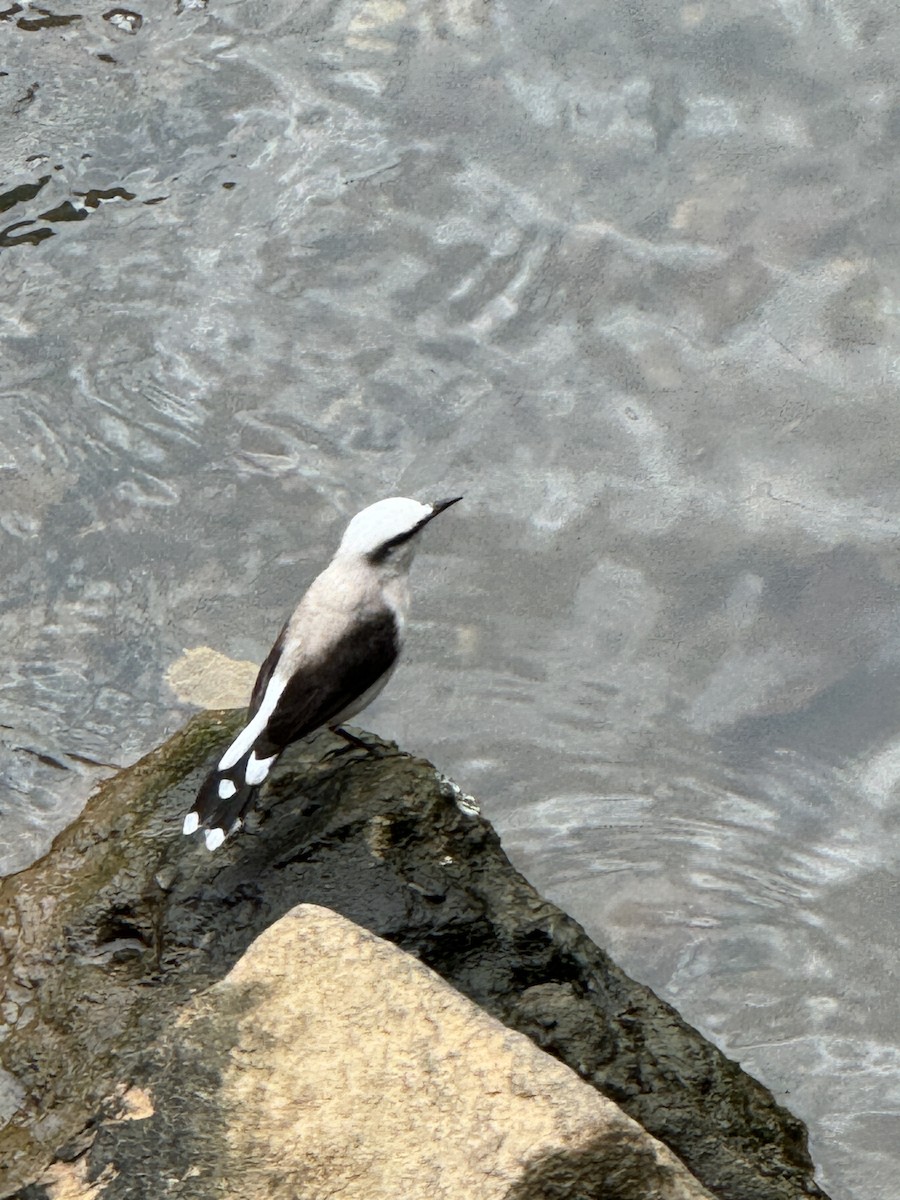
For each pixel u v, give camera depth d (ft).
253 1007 23.95
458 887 27.94
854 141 44.24
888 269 41.93
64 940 27.68
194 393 41.39
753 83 45.62
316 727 28.58
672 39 46.65
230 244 44.09
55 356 42.24
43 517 39.50
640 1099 25.63
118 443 40.63
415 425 40.47
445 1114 22.15
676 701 35.50
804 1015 29.55
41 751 35.12
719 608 36.99
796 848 32.71
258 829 28.76
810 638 36.27
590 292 42.37
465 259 43.27
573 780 34.09
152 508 39.52
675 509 38.65
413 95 46.50
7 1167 23.56
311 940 24.77
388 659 29.58
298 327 42.37
